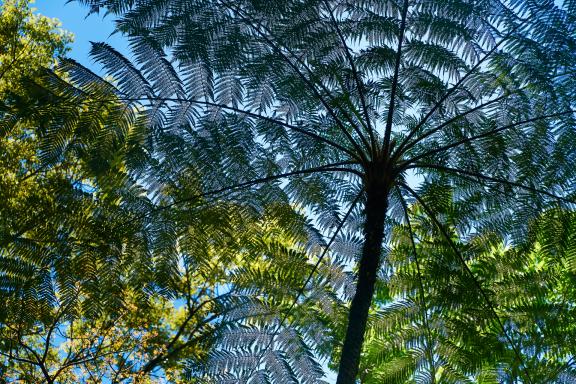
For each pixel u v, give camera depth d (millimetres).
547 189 3842
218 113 3738
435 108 3537
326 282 3945
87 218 3689
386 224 4215
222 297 3824
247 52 3654
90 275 3703
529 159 3830
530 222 3949
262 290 3854
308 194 3980
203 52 3492
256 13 3713
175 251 3799
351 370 2820
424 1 3639
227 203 3779
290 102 3828
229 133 3727
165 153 3633
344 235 3977
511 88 3689
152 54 3529
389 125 3391
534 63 3539
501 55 3576
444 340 4133
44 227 3682
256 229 3922
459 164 3922
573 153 3742
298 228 3914
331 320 3891
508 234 4070
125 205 3723
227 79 3674
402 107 3936
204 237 3838
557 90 3689
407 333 4191
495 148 3826
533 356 4199
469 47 3625
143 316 6355
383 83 3748
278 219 3883
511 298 4199
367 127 3471
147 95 3559
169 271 3785
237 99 3709
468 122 3842
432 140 3973
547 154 3801
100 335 6312
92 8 3465
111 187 3721
